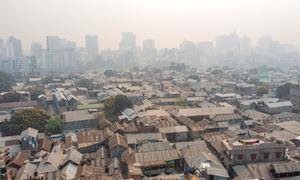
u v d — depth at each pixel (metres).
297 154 61.66
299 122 89.06
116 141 68.75
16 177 55.75
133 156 60.81
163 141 73.06
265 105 109.19
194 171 54.41
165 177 53.59
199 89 159.88
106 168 59.03
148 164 58.78
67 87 174.00
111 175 53.47
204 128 85.38
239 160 57.19
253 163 56.91
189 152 62.97
